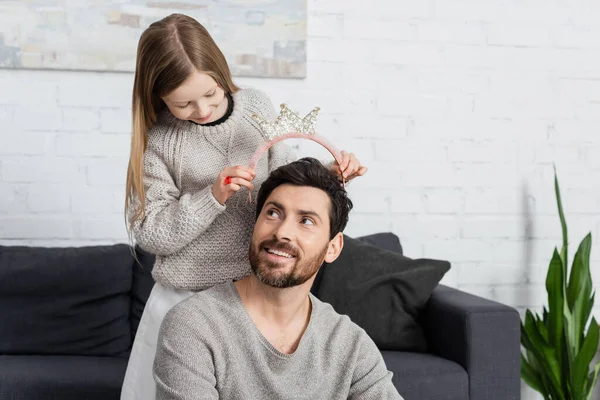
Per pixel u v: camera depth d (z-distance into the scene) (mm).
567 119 2947
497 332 2199
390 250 2672
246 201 1611
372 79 2807
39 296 2400
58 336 2379
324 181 1377
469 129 2883
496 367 2193
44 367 2180
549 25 2918
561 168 2953
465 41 2863
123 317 2459
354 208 2826
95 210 2666
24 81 2604
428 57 2842
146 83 1501
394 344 2365
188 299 1397
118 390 2074
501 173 2912
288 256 1344
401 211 2854
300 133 1539
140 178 1573
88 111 2639
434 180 2869
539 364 2559
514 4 2889
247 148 1647
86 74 2631
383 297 2395
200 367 1301
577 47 2939
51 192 2637
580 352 2408
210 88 1497
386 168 2836
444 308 2311
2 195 2609
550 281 2557
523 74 2910
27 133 2613
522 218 2934
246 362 1356
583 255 2586
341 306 2391
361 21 2785
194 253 1595
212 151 1615
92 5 2596
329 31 2766
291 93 2750
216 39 2670
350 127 2801
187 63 1454
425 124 2852
